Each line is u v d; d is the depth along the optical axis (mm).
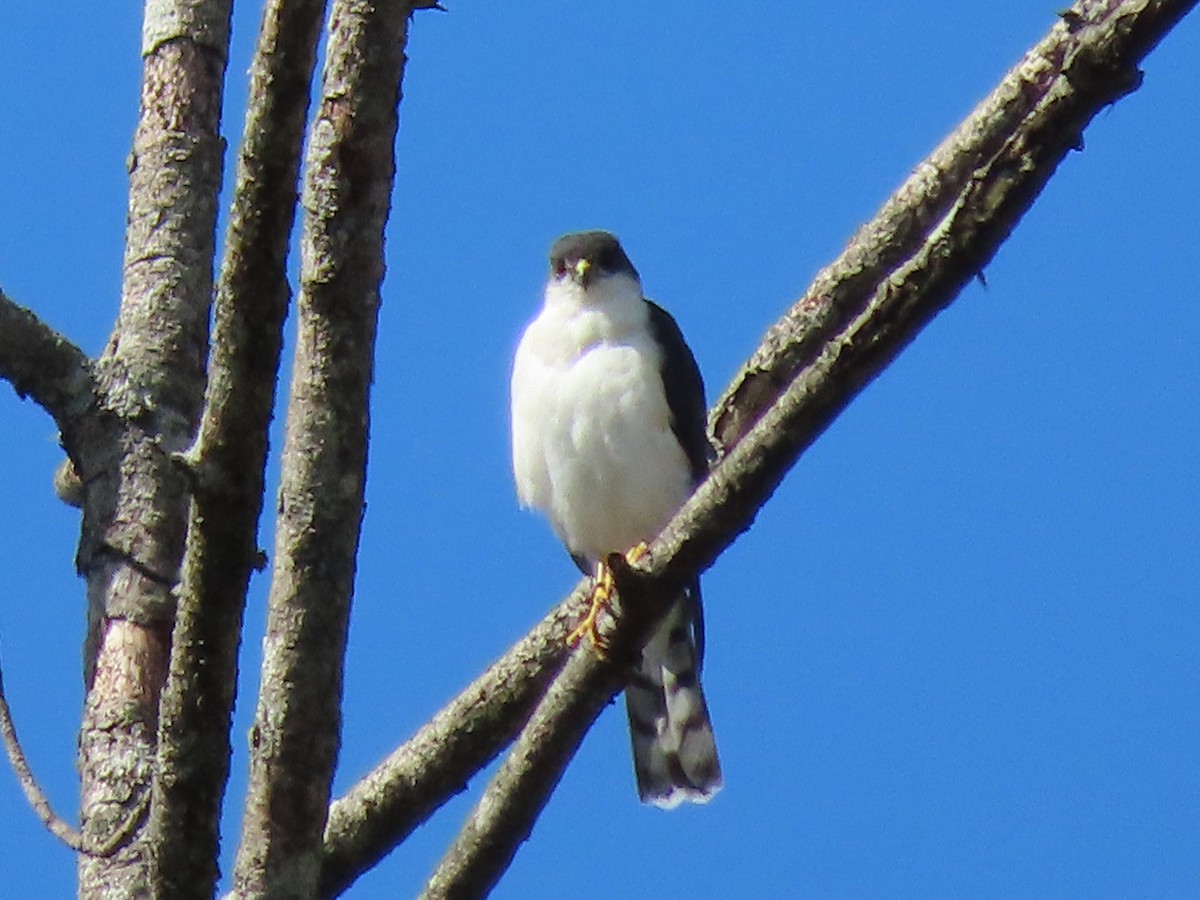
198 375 12094
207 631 8227
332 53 8297
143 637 11062
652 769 14352
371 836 10602
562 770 9414
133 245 12414
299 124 7785
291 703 8484
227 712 8344
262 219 7867
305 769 8508
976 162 11586
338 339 8445
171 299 12195
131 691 10836
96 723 10719
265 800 8531
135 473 11586
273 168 7801
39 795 9336
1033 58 11375
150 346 12055
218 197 12625
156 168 12555
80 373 11898
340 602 8547
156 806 8406
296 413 8531
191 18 12898
